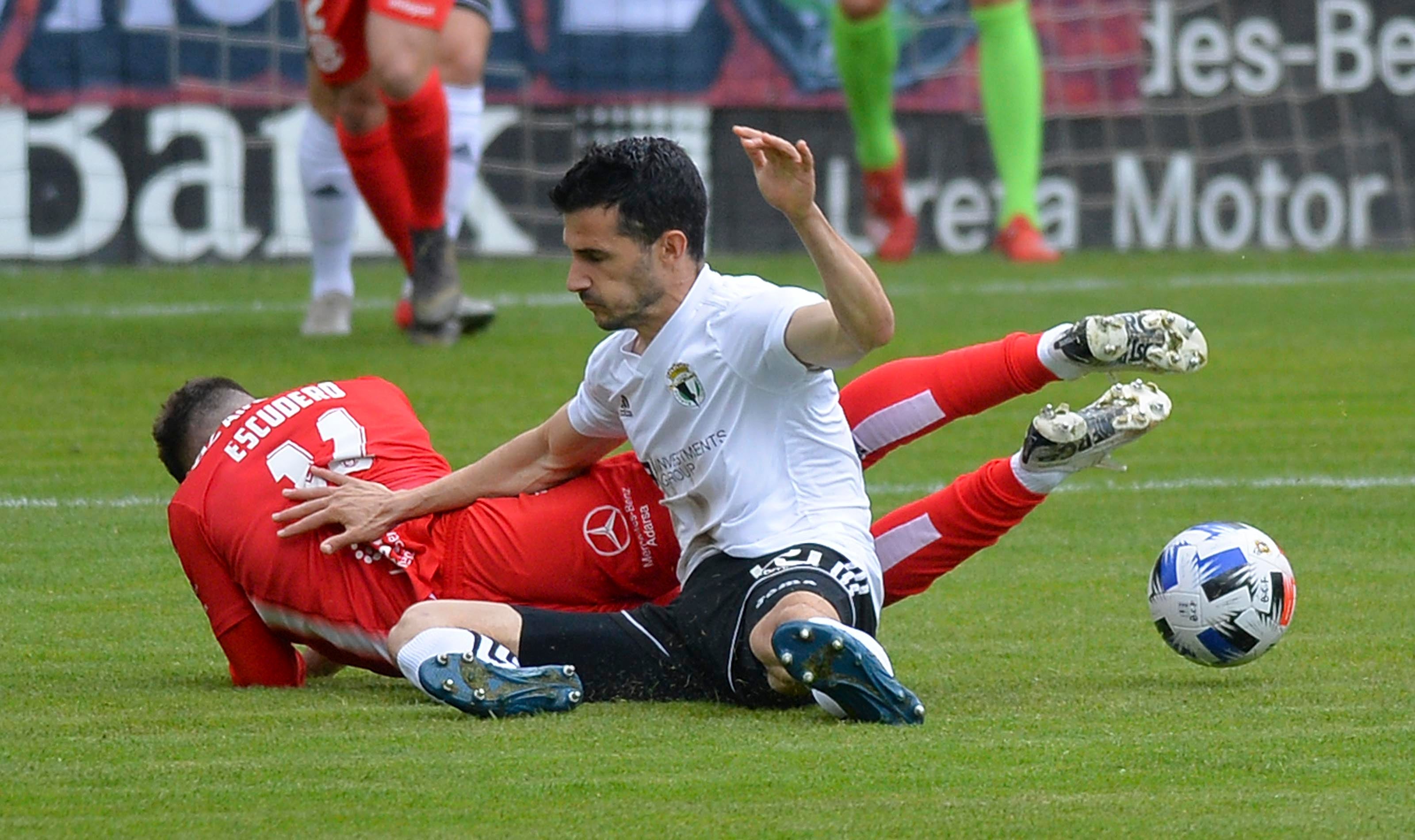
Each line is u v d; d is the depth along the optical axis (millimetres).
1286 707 11102
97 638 13625
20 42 39281
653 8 42875
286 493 11867
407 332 30297
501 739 10289
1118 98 46094
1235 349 29938
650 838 8508
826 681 10352
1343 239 46906
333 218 29609
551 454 12047
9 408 24281
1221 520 18422
